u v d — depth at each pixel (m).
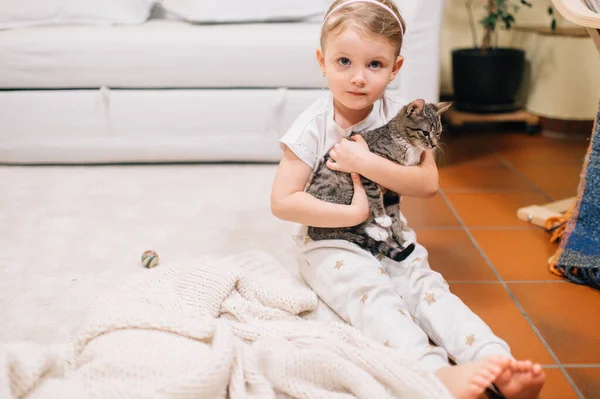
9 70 2.17
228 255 1.55
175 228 1.73
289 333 1.10
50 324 1.24
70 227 1.74
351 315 1.19
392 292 1.20
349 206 1.21
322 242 1.28
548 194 2.05
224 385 0.97
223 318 1.19
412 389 0.93
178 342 1.03
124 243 1.63
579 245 1.43
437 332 1.14
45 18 2.30
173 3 2.46
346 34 1.11
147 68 2.16
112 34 2.16
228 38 2.14
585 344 1.21
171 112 2.21
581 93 2.63
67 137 2.24
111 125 2.23
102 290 1.38
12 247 1.60
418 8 2.04
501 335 1.25
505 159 2.44
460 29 3.05
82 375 0.98
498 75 2.71
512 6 2.92
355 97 1.16
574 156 2.46
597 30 1.45
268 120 2.22
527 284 1.45
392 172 1.21
